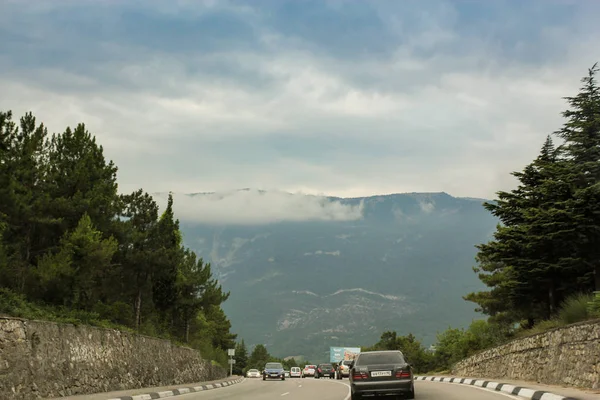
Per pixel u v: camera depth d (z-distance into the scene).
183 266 47.28
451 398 20.06
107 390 27.28
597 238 28.02
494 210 33.06
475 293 43.00
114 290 36.66
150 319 41.16
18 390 19.67
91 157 31.53
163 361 37.44
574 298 27.67
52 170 29.91
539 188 31.03
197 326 55.25
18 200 25.11
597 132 31.58
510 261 31.03
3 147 24.78
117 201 34.06
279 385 37.47
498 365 33.62
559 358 23.44
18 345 20.11
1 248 24.81
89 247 27.42
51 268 25.92
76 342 24.92
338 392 27.02
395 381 19.34
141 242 37.78
